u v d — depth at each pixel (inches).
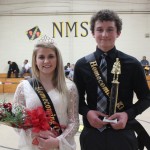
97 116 74.6
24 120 70.3
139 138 80.5
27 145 75.8
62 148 73.7
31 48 542.3
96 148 77.7
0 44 542.9
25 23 538.0
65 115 78.0
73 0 533.3
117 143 76.1
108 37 74.1
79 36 541.0
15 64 536.4
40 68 77.8
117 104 76.4
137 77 76.7
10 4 534.9
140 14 534.0
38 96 77.0
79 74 80.3
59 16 537.3
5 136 203.2
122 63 76.3
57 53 78.5
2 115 70.6
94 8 533.6
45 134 72.4
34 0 533.3
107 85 76.4
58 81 78.4
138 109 76.2
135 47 540.1
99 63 77.5
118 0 532.1
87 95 79.5
